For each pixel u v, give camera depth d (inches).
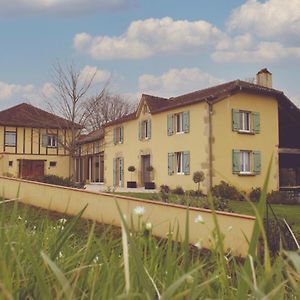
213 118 888.9
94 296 42.5
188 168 935.0
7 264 45.3
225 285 42.9
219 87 988.6
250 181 914.1
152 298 36.4
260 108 952.9
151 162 1063.0
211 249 52.7
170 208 286.7
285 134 1064.8
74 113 1229.1
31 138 1515.7
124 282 43.5
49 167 1526.8
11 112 1534.2
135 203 320.5
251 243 36.4
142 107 1104.8
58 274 33.7
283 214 560.7
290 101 984.3
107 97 1791.3
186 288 42.0
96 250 53.7
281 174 1064.8
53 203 400.2
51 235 66.7
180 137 964.6
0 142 1482.5
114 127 1237.7
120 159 1205.7
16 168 1483.8
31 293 42.8
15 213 58.9
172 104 1009.5
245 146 921.5
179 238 62.5
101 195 354.0
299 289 34.4
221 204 385.7
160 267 51.7
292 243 141.9
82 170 1571.1
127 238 39.6
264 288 34.3
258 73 1018.7
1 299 30.8
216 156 883.4
